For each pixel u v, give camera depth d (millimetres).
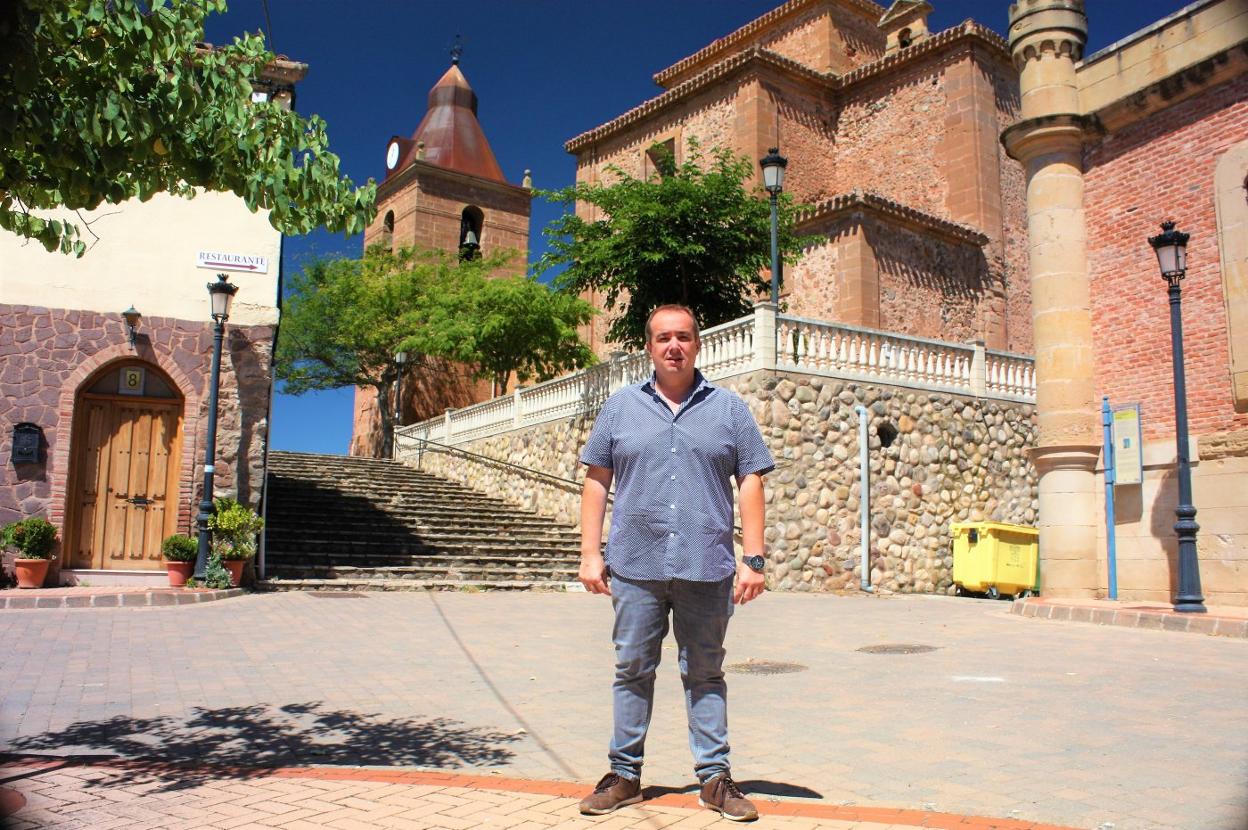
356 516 18297
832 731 5148
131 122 3879
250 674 7062
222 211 14391
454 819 3496
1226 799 3811
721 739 3602
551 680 6980
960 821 3447
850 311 23016
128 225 13938
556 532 19078
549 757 4703
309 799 3783
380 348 35719
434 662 7766
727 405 3707
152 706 5879
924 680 6793
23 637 8734
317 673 7156
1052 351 12492
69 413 13320
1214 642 8656
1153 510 11727
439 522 19094
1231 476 11000
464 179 41938
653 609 3586
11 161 3982
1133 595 11805
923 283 24391
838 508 15641
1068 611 10680
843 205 23172
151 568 13695
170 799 3795
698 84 28953
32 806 3695
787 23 31531
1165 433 11734
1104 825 3490
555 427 21125
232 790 3936
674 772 4383
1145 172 12156
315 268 36250
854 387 16234
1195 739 4863
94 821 3504
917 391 17078
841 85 29453
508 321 27312
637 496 3609
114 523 13641
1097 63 12539
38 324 13352
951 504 17125
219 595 12359
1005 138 13203
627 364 18719
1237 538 10914
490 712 5805
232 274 14305
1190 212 11664
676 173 20438
